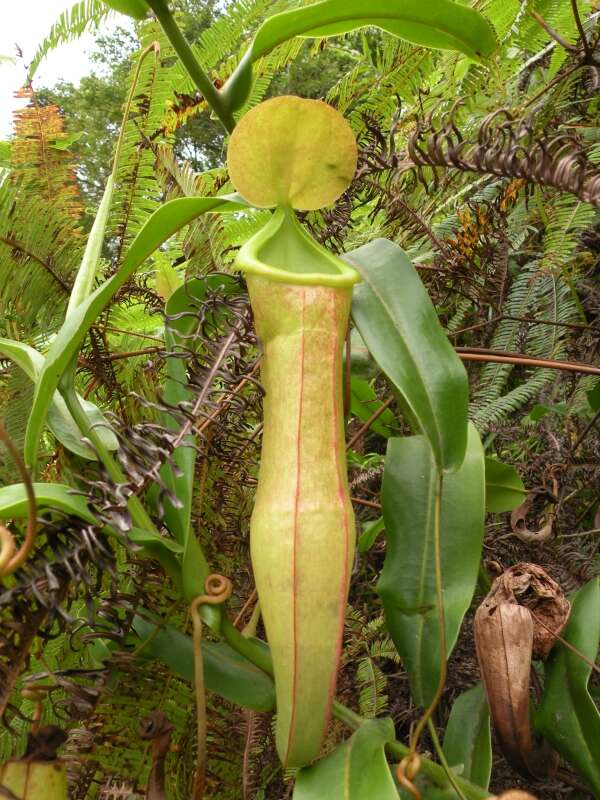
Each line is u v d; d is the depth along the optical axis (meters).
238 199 0.35
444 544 0.36
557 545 0.50
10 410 0.44
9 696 0.30
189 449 0.34
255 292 0.32
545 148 0.36
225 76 0.63
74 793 0.36
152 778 0.33
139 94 0.49
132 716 0.37
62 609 0.29
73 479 0.34
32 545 0.29
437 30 0.40
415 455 0.39
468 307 0.59
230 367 0.38
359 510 0.61
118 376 0.50
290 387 0.31
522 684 0.35
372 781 0.29
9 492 0.31
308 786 0.30
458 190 0.61
